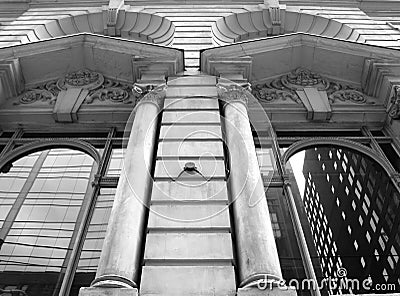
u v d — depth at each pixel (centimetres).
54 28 1612
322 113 1171
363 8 1781
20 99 1238
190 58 1283
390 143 1124
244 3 1734
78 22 1662
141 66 1159
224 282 592
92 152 1071
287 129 1162
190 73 1173
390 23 1642
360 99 1230
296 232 851
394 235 870
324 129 1170
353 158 1073
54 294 738
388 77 1182
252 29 1644
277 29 1656
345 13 1686
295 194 948
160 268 612
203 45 1409
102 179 979
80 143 1100
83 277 758
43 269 784
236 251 654
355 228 878
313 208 919
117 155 1072
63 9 1708
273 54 1260
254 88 1261
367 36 1509
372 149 1095
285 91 1256
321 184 984
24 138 1138
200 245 649
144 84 1074
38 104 1216
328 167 1033
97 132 1158
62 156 1077
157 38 1571
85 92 1246
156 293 575
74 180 997
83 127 1166
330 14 1672
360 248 834
